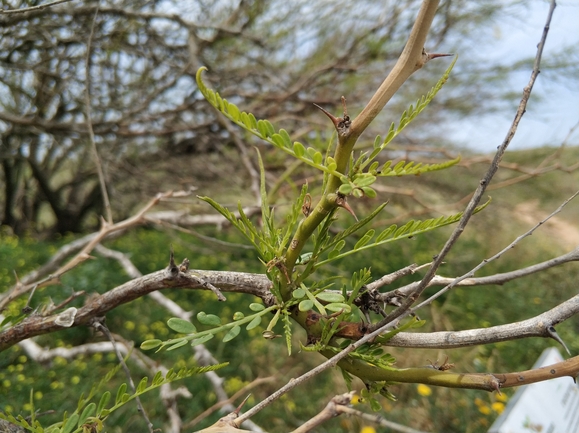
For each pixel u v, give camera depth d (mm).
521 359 4727
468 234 7652
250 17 4633
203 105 4895
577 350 4820
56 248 7406
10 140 6902
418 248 6633
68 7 3750
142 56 4762
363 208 4969
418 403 3963
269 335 788
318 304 757
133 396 806
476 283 898
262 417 3727
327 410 1092
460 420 3797
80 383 3863
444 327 5086
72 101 5129
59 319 1124
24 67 4215
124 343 2312
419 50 620
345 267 5637
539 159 6938
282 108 5227
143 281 1045
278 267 819
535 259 7125
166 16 3855
